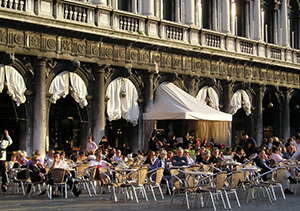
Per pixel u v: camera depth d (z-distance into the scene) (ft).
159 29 87.20
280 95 113.09
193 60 92.99
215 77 97.09
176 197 51.60
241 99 103.19
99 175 51.70
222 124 93.86
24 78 70.79
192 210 42.75
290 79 115.55
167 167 55.52
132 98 83.82
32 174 50.03
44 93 71.87
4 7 66.39
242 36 108.78
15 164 56.75
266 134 118.93
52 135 87.20
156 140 82.07
